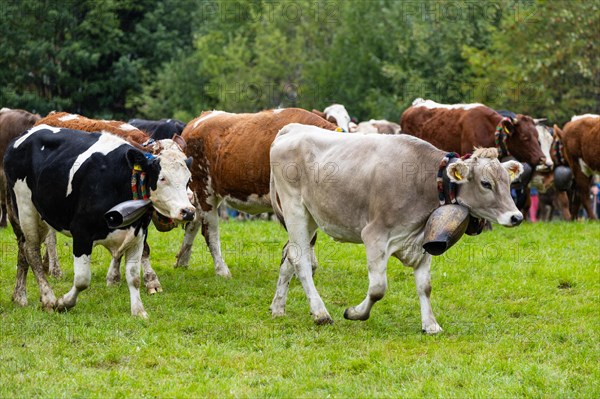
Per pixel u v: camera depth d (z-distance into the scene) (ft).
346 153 32.22
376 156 31.35
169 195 31.94
